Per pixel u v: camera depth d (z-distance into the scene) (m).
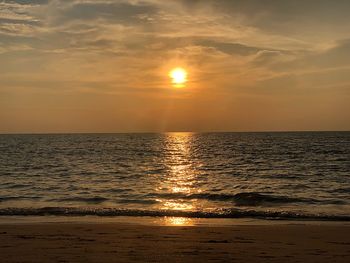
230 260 9.95
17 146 112.81
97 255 10.34
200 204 23.08
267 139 160.00
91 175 41.66
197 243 12.11
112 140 173.62
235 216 18.53
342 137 169.00
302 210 20.73
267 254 10.63
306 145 103.19
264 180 36.53
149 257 10.19
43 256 10.17
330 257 10.31
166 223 16.83
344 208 21.55
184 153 81.50
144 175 41.72
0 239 12.59
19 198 25.62
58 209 19.91
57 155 75.12
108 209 19.98
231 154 75.44
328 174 41.06
